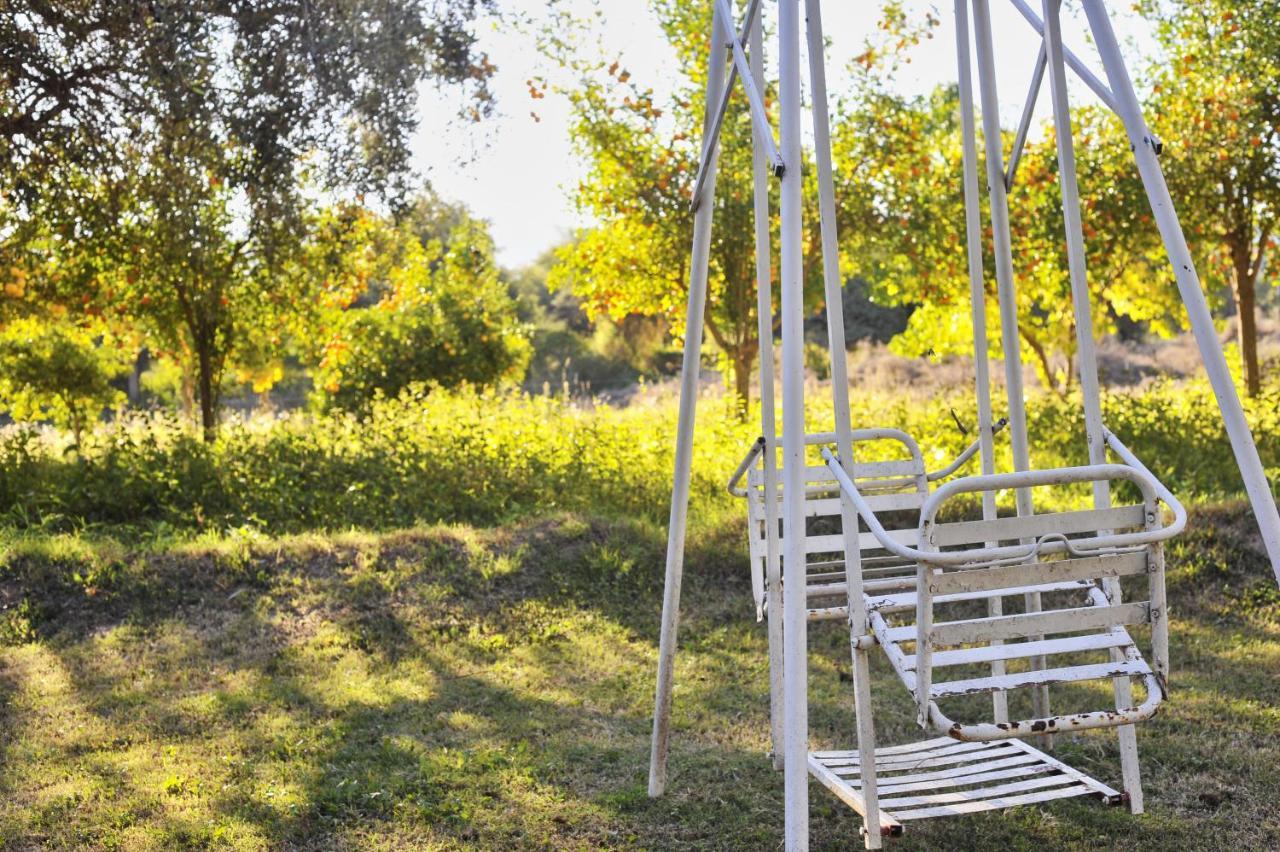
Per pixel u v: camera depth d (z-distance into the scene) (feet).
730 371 43.47
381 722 16.34
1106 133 41.60
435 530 25.36
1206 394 38.27
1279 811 12.39
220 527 28.50
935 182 43.83
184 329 42.24
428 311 58.54
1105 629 10.59
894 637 10.94
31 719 16.52
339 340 46.32
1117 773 13.70
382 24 23.36
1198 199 40.01
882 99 42.37
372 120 23.94
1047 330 47.32
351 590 22.34
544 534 25.00
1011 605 21.74
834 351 11.05
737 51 11.25
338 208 30.60
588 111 41.27
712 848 12.03
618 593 22.80
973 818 12.55
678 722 16.24
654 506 28.68
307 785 13.78
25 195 27.89
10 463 30.83
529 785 13.83
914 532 13.41
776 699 14.03
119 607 21.63
